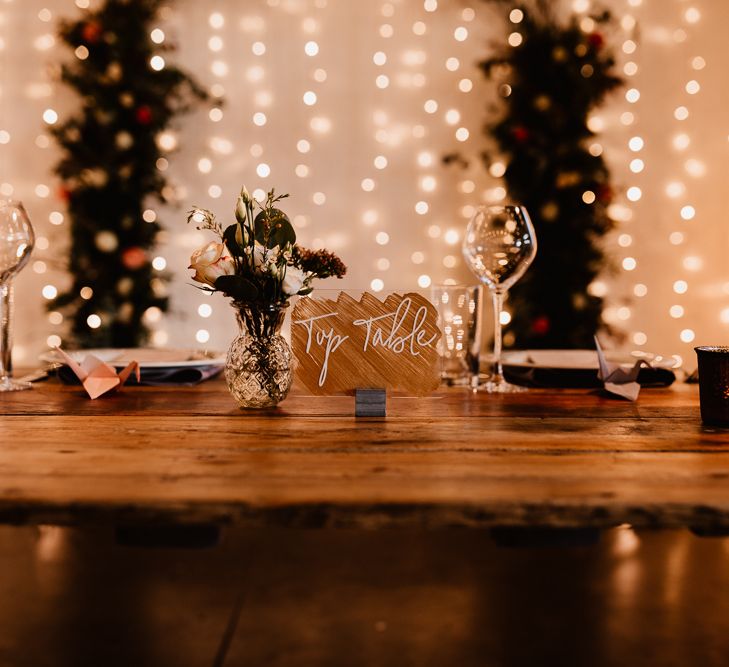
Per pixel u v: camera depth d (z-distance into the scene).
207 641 1.08
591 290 2.83
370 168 3.16
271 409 1.04
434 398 1.16
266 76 3.14
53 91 3.11
